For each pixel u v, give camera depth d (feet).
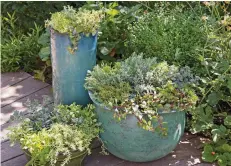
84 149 8.09
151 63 8.64
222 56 9.49
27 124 8.34
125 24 11.34
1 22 13.99
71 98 9.30
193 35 9.90
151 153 8.24
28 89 11.72
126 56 10.94
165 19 10.32
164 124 7.90
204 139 9.59
